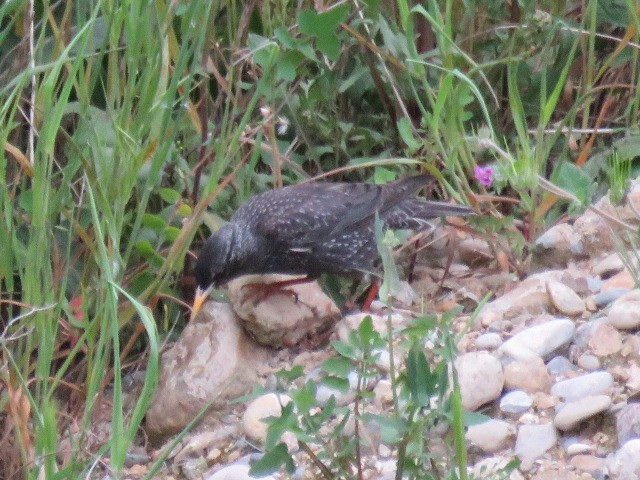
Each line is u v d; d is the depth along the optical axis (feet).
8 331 26.61
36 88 27.66
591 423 24.70
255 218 33.35
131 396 30.63
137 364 31.96
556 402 25.84
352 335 21.17
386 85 37.42
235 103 31.96
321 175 35.01
